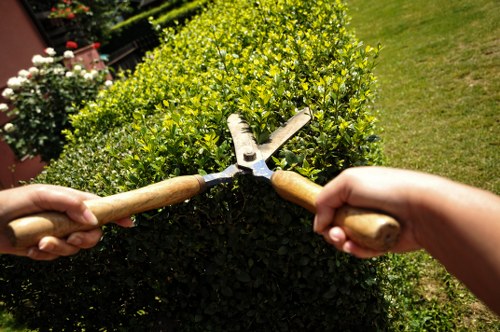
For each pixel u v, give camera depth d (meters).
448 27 6.63
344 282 2.08
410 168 3.81
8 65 7.41
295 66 2.43
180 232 1.99
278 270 2.12
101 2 13.76
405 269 2.77
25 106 5.55
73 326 2.76
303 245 1.96
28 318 2.87
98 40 14.20
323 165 1.81
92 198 1.28
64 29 11.87
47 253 1.12
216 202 1.82
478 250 0.76
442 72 5.31
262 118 1.82
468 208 0.78
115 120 3.19
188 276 2.24
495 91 4.45
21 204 1.10
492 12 6.42
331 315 2.26
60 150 5.65
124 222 1.41
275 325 2.35
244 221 1.94
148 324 2.55
